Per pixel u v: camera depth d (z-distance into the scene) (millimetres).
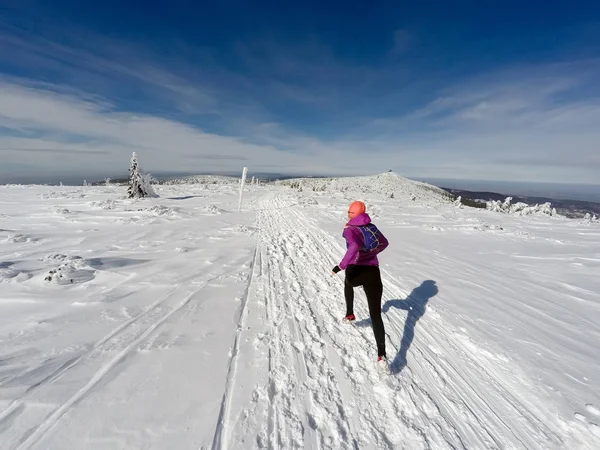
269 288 5398
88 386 2707
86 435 2211
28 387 2652
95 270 5699
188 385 2797
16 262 6109
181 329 3793
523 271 6879
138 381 2811
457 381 3170
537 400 2898
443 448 2373
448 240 10211
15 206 15641
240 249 8094
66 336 3521
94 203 16125
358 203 3615
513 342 3857
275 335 3807
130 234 9539
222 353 3336
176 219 12820
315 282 5887
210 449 2174
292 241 9359
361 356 3512
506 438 2500
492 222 14938
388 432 2498
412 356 3572
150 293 4898
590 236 11422
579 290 5715
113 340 3475
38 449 2080
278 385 2912
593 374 3262
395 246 9094
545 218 17234
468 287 5762
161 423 2357
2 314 4027
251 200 23141
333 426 2508
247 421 2457
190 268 6277
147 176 22000
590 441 2457
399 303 5020
